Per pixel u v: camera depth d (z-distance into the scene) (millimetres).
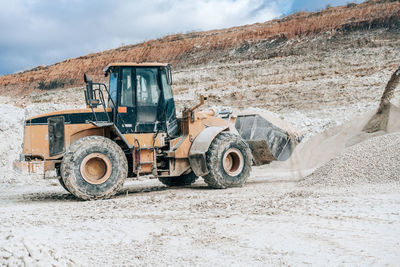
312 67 31000
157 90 9547
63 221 5988
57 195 10180
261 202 6758
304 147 11406
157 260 3906
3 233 4801
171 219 5867
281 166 12484
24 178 13859
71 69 55188
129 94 9289
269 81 31125
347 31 37406
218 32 51688
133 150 9086
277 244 4258
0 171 14211
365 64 28906
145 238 4805
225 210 6301
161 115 9492
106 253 4215
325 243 4211
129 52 52188
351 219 5133
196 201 7438
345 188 7395
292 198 6918
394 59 28438
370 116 10914
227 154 9625
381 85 24844
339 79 27656
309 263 3627
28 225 5727
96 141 8602
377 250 3898
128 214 6434
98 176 8703
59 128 8984
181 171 9656
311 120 17500
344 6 42312
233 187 9609
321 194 6965
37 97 40344
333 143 10898
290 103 26078
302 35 40406
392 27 34719
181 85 34688
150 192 9672
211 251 4125
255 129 11031
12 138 15406
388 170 7633
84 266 3777
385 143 8398
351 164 8219
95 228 5406
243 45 43875
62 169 8352
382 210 5488
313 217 5367
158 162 9539
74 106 20438
